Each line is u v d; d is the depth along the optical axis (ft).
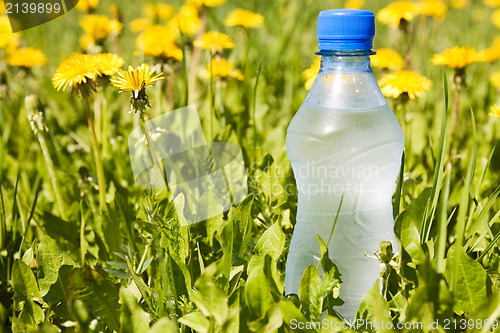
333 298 1.85
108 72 2.22
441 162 1.95
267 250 1.94
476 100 3.54
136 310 1.76
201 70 3.61
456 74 2.66
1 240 2.26
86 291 1.87
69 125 3.34
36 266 2.05
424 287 1.69
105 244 2.25
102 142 2.86
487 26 5.21
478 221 1.99
